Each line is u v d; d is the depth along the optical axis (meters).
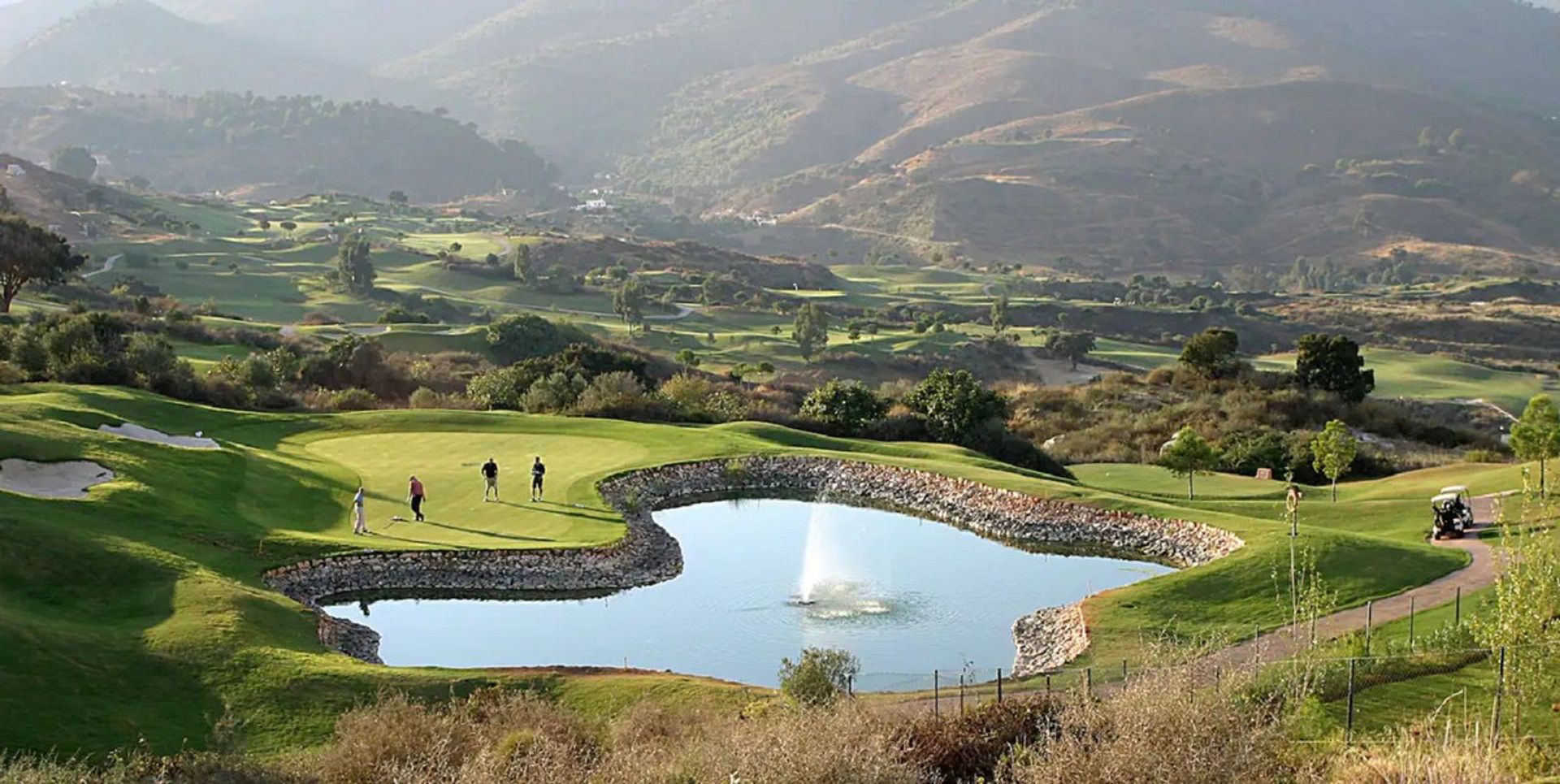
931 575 46.78
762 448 66.69
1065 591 44.59
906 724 19.95
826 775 16.72
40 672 27.72
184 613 33.03
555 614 41.62
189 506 45.25
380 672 30.66
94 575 34.91
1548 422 43.91
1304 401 89.38
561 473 58.81
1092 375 157.25
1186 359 102.06
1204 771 15.31
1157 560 49.22
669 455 64.12
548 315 180.88
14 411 54.03
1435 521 48.19
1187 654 20.14
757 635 39.34
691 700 28.88
